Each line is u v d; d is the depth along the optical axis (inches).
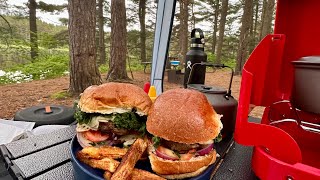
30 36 348.8
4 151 36.3
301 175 23.0
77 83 172.4
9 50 320.8
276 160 24.7
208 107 30.2
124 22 268.4
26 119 54.3
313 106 26.3
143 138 32.5
